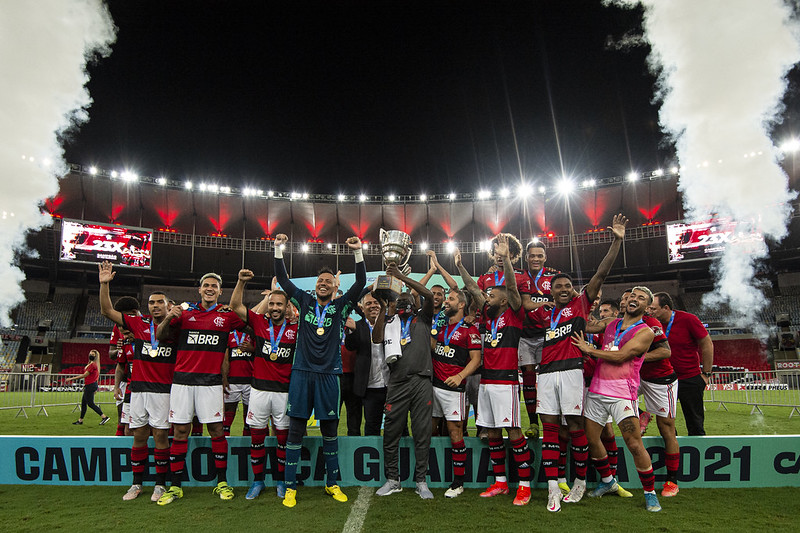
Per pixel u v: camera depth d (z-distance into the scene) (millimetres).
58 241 33312
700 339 5875
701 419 5832
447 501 4617
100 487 5141
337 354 4914
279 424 5012
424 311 5184
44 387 19703
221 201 37781
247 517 4121
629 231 35375
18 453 5293
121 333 7160
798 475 5070
